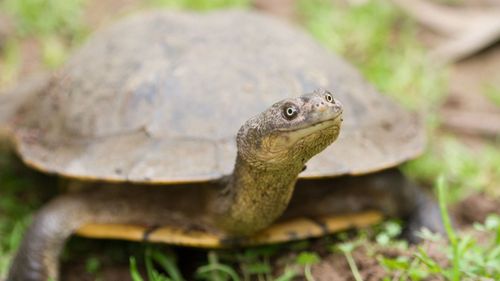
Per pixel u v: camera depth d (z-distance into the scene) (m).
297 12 9.19
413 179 6.49
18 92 6.52
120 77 5.32
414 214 5.33
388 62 8.28
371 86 5.91
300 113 3.58
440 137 7.26
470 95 8.19
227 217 4.56
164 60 5.33
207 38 5.54
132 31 5.92
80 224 4.95
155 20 5.98
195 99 4.95
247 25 5.82
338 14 8.91
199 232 4.86
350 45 8.44
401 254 4.54
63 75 5.86
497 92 8.09
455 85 8.39
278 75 5.17
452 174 6.48
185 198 4.87
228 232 4.77
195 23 5.87
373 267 4.44
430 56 8.68
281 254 4.98
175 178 4.48
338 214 5.18
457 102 7.96
